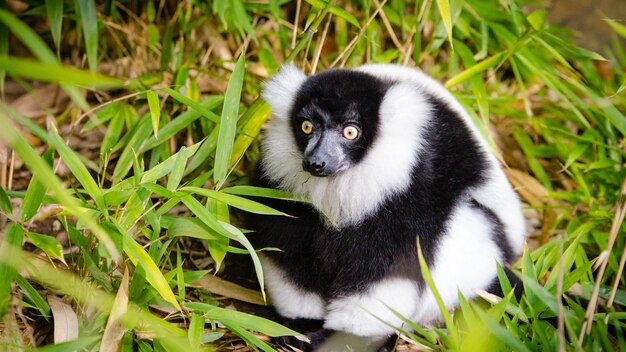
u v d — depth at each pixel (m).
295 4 6.18
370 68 4.31
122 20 5.94
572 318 3.45
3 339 3.26
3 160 4.61
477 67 5.00
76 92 2.88
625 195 3.23
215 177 3.74
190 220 3.63
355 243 3.89
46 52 2.63
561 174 5.80
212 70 5.91
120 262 3.50
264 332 3.50
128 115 5.09
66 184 5.09
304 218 4.01
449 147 4.00
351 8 6.11
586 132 5.41
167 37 5.34
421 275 3.89
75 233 3.57
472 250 4.03
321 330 4.20
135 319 3.24
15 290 3.69
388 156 3.83
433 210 3.89
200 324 3.40
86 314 3.54
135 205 3.60
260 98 4.33
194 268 4.62
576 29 6.34
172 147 5.29
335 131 3.88
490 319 3.15
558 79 5.55
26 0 5.71
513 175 5.50
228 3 5.45
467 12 5.77
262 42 5.99
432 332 3.57
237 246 4.62
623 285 4.59
